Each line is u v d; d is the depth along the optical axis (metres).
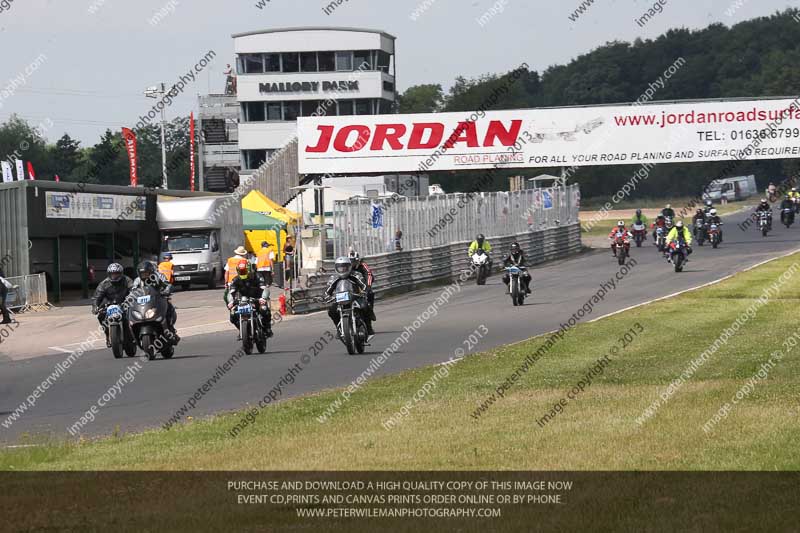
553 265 146.75
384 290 110.56
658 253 151.75
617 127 171.00
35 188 111.75
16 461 30.03
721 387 38.12
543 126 172.38
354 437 31.31
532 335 63.72
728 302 78.75
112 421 38.50
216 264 137.50
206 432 33.72
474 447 28.72
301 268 101.12
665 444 27.84
